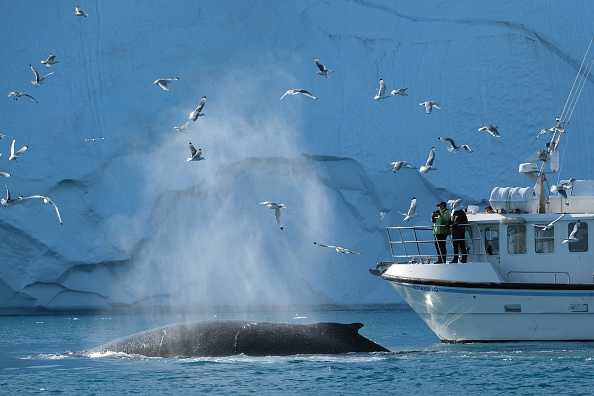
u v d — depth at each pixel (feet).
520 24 457.68
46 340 252.01
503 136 437.99
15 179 405.18
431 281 223.10
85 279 403.75
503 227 226.58
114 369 165.99
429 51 459.32
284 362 170.60
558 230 223.30
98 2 446.19
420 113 445.37
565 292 214.28
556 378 160.45
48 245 396.57
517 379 159.63
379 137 439.63
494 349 204.95
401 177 435.53
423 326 301.02
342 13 469.98
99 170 412.98
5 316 394.73
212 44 450.71
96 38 438.40
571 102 446.60
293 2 470.80
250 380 154.61
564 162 436.35
